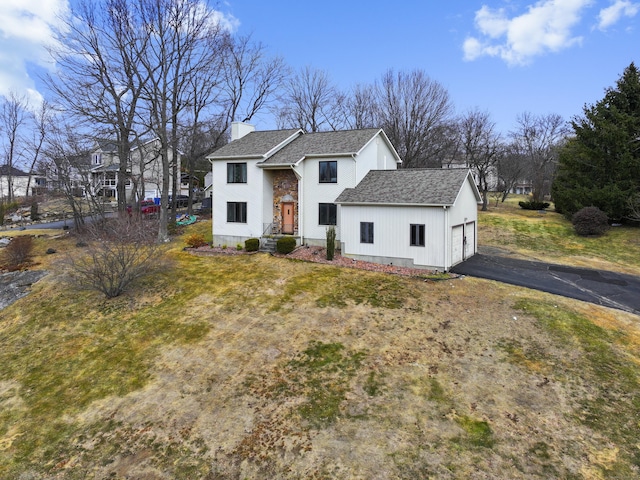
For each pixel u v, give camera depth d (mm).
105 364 11617
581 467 6746
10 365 12133
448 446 7344
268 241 23000
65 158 29562
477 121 42594
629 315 13102
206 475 7102
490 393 8938
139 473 7316
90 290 17141
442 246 17938
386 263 19375
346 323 12922
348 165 21609
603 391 8914
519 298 14469
